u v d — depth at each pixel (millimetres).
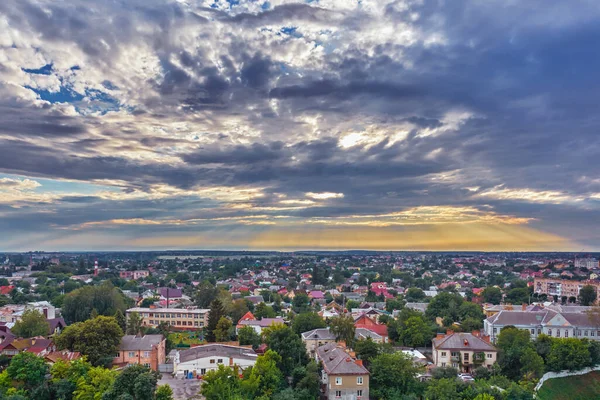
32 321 163625
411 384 116250
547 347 138125
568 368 133250
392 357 119062
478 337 140250
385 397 111875
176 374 126625
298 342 131875
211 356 127875
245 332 155750
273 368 114938
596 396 126562
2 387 104562
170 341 168000
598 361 139000
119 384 95500
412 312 183875
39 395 104375
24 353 113438
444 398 104375
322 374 120938
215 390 101812
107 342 132500
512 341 140000
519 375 131375
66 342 132375
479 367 131250
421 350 155375
